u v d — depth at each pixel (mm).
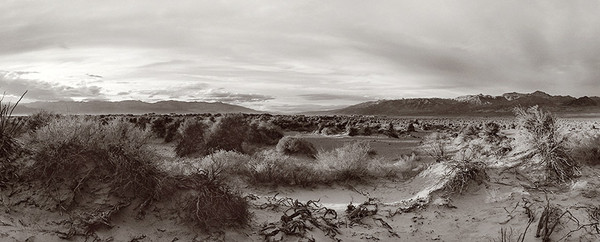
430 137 30844
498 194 8930
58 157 6527
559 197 8508
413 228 8055
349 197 10266
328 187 11016
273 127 26250
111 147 7125
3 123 6836
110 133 7316
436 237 7699
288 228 7199
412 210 8828
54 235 5680
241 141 20688
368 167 11977
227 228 7031
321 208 8867
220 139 19594
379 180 11555
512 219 7930
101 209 6320
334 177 11344
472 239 7527
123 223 6344
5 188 6113
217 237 6730
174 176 7355
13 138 6957
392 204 9352
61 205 6168
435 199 9094
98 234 5984
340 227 7965
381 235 7707
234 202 7352
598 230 7008
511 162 10234
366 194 10492
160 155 7770
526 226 7574
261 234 7223
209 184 7324
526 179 9461
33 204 6047
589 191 8570
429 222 8281
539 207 8055
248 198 9281
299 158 19344
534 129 10695
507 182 9352
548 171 9570
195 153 18781
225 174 9000
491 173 9773
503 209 8352
